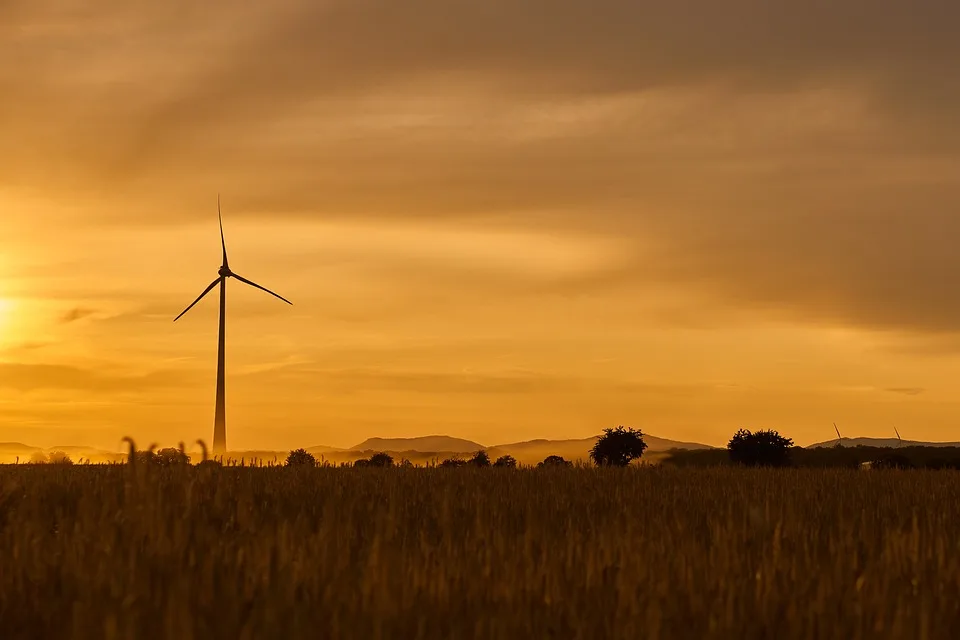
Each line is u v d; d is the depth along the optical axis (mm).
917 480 38000
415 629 9617
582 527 17891
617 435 88188
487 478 33094
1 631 9656
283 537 12969
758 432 82812
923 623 9586
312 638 9188
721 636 9492
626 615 10062
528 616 10047
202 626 9148
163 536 12711
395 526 15477
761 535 16328
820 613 10188
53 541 13438
